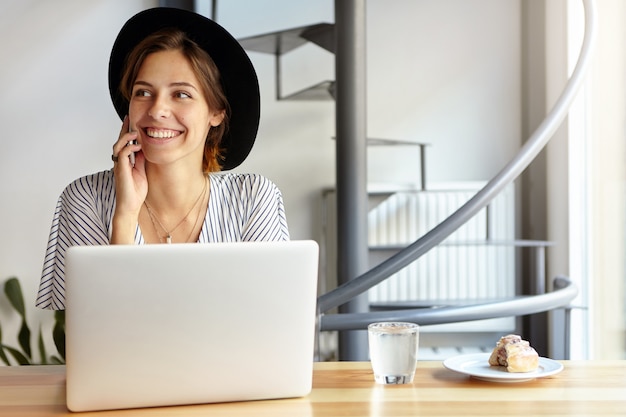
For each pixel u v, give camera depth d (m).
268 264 1.30
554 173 4.69
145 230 1.79
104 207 1.75
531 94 4.90
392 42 5.06
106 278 1.24
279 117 5.05
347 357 3.81
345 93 3.88
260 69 5.04
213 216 1.80
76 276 1.24
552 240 4.74
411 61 5.06
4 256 4.70
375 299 4.97
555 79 4.67
